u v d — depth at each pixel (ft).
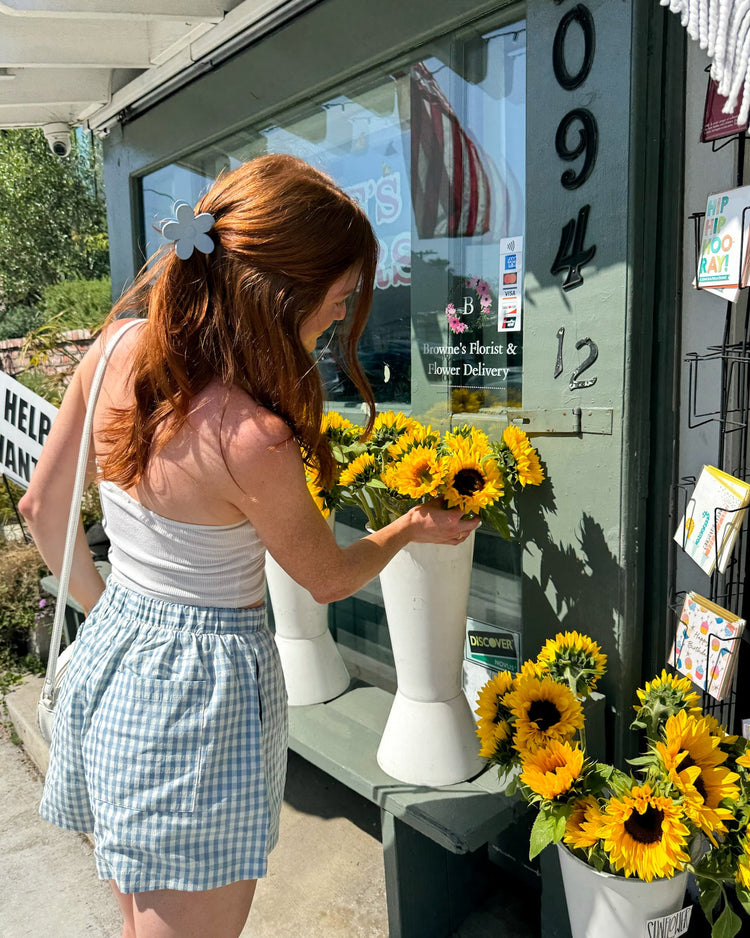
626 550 5.57
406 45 6.63
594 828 4.17
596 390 5.58
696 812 3.97
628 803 4.13
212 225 3.64
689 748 4.27
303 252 3.58
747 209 4.68
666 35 5.16
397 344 7.69
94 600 4.81
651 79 5.15
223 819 3.71
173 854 3.65
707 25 3.37
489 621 7.06
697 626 5.16
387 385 7.89
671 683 4.77
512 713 4.89
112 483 4.00
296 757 8.93
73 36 8.60
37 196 30.86
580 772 4.50
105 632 3.96
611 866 4.49
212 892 3.86
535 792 4.54
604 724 5.81
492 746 4.88
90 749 3.82
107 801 3.71
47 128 11.69
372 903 6.57
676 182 5.40
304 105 8.03
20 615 11.65
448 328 7.02
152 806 3.63
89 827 4.15
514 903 6.52
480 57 6.37
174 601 3.84
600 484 5.65
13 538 14.02
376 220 7.70
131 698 3.73
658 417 5.61
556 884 5.44
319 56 7.43
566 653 5.18
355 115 7.64
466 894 6.39
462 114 6.58
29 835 8.12
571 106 5.47
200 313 3.59
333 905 6.57
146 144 10.36
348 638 8.96
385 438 6.00
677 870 4.42
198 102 9.14
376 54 6.88
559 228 5.66
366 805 7.97
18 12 6.75
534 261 5.88
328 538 3.88
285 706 4.20
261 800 3.82
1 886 7.36
